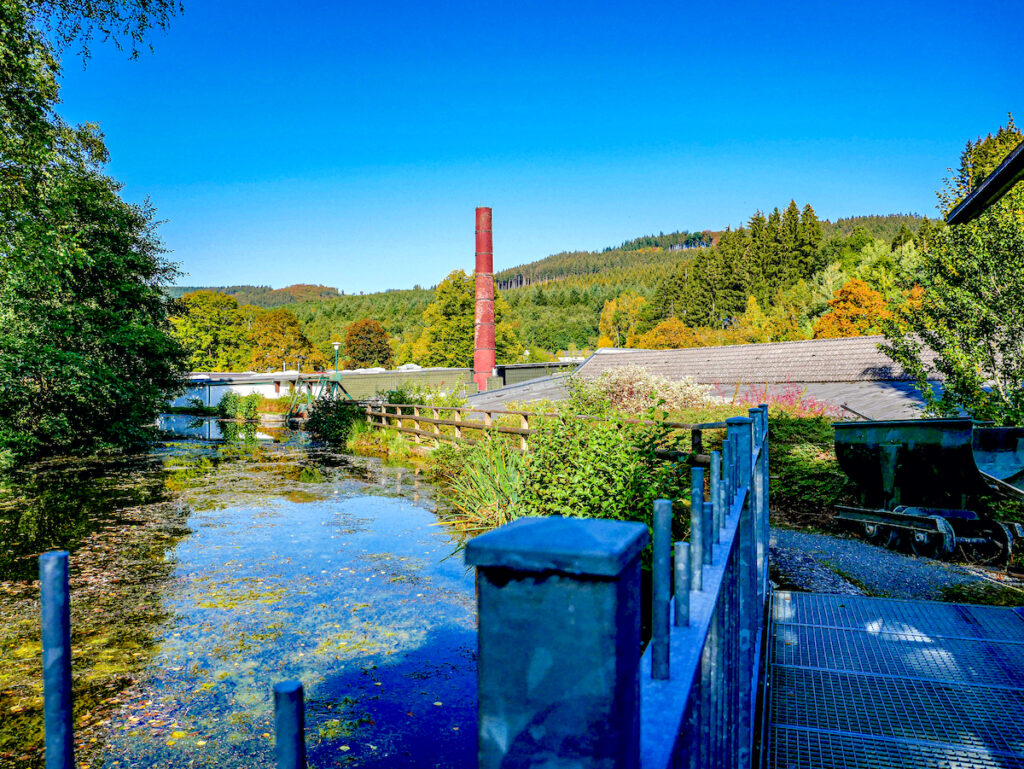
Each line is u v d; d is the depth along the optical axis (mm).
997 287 9133
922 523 6574
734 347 22766
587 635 546
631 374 14922
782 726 2908
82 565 7309
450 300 75938
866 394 14984
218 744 3795
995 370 9062
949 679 3326
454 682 4504
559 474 6914
